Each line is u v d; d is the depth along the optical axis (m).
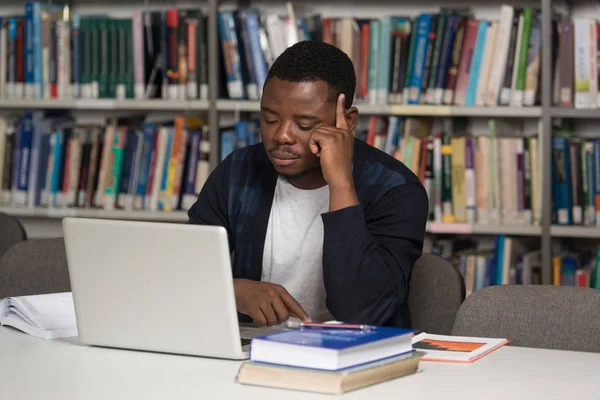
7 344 1.86
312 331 1.60
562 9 3.81
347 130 2.02
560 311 1.96
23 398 1.46
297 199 2.23
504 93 3.53
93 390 1.50
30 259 2.59
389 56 3.62
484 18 3.94
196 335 1.71
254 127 3.82
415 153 3.60
